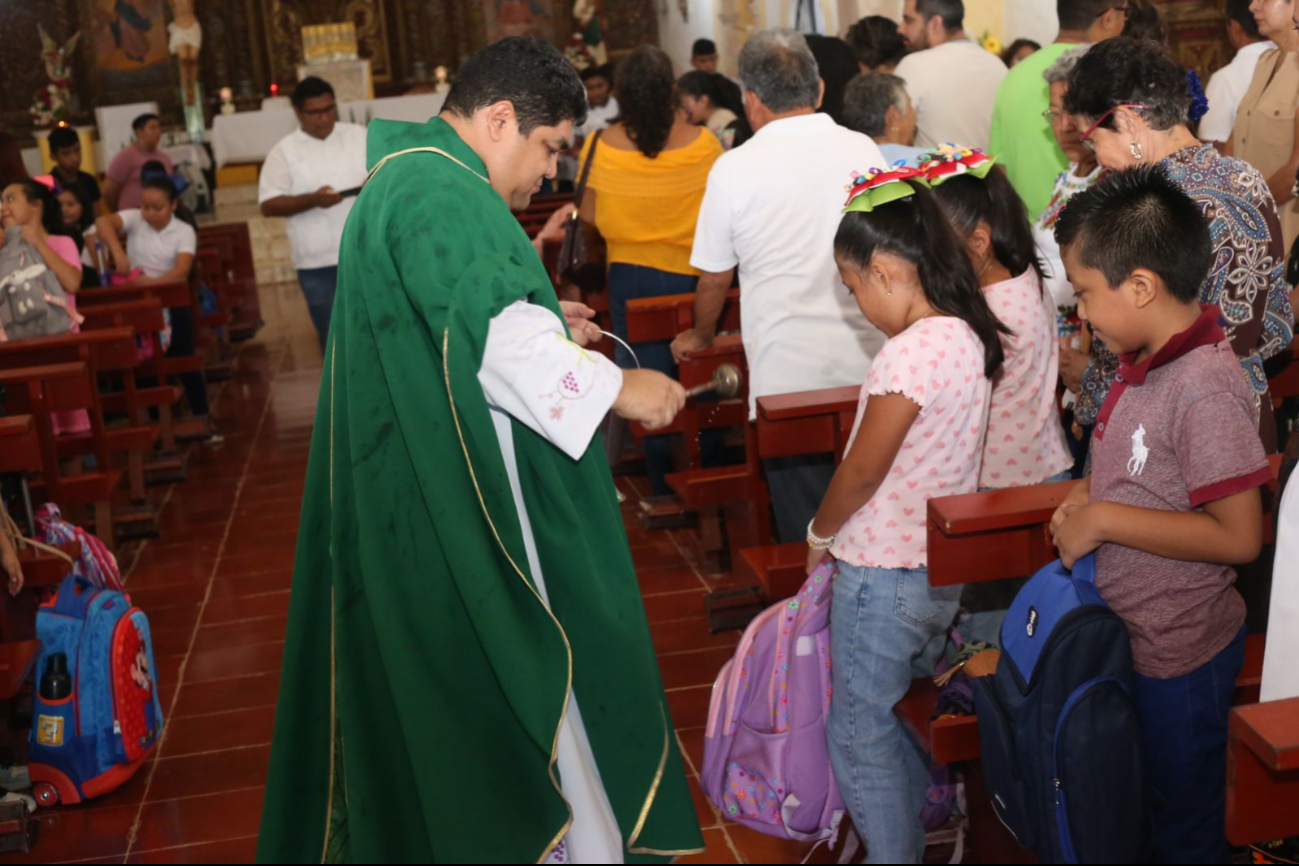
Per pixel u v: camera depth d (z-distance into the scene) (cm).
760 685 236
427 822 183
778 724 233
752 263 317
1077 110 239
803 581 300
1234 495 174
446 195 187
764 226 310
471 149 201
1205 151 225
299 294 1118
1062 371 288
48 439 438
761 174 307
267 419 669
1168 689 193
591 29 1492
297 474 564
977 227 233
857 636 217
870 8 705
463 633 186
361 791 188
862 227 207
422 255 183
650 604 385
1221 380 177
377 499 186
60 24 1425
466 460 183
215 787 301
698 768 290
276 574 439
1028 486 212
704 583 397
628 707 190
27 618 326
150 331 560
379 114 1347
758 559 306
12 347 463
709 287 332
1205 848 202
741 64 319
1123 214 181
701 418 403
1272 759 149
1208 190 219
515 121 202
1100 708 183
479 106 202
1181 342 180
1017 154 388
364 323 189
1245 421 176
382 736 190
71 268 486
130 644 301
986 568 208
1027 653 187
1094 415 249
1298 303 300
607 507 193
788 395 301
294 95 589
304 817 199
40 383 433
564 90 203
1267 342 230
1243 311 220
